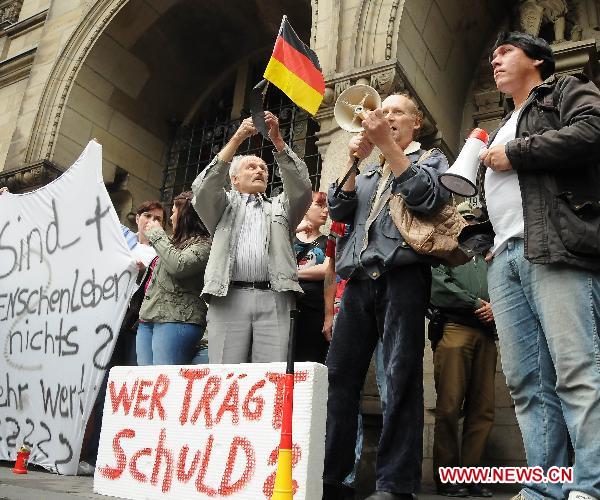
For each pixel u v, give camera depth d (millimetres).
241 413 2527
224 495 2451
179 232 4016
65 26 9117
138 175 9141
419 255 2498
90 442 4473
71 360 4207
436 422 3920
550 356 2242
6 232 5043
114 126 8969
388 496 2330
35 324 4531
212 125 9508
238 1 8781
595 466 1896
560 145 2062
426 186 2447
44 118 8477
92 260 4406
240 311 3219
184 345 3756
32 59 9602
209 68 9820
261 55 9555
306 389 2340
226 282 3203
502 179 2371
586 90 2213
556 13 6898
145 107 9430
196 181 3359
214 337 3199
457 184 2316
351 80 5883
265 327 3217
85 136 8602
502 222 2359
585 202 2064
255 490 2381
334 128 5820
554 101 2305
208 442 2582
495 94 7289
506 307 2330
